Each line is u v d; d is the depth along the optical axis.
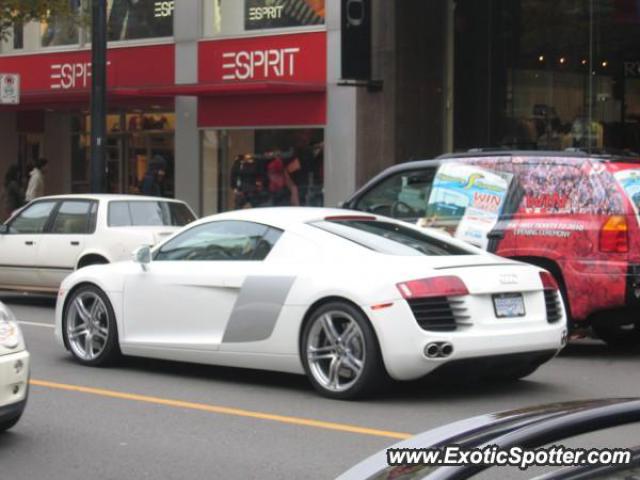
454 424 2.86
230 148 21.47
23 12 20.62
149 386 8.61
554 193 10.04
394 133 19.61
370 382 7.63
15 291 15.01
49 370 9.36
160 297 8.93
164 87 20.95
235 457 6.32
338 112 19.72
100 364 9.45
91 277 9.48
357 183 19.50
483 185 10.55
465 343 7.47
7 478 5.91
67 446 6.64
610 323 9.93
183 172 22.17
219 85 19.98
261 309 8.21
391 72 19.61
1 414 6.25
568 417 2.65
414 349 7.38
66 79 24.02
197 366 9.59
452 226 10.69
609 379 9.09
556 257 9.90
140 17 22.84
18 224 14.66
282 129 20.61
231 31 21.39
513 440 2.54
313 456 6.32
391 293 7.45
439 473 2.44
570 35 19.20
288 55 20.45
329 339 7.84
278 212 8.74
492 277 7.75
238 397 8.12
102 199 14.01
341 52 19.00
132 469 6.09
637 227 9.58
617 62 19.02
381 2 19.64
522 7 19.66
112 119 24.39
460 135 20.41
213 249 8.81
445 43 20.56
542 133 19.50
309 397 8.05
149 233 13.56
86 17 21.64
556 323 8.20
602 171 9.77
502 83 19.92
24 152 26.86
